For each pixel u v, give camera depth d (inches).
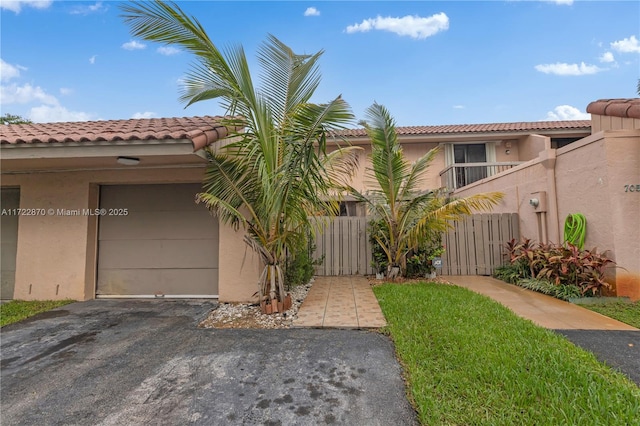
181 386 121.8
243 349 154.4
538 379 113.5
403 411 103.4
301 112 177.8
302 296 254.5
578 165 256.7
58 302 251.3
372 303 229.8
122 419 102.9
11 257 272.7
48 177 266.4
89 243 263.0
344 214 506.3
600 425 89.8
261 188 201.3
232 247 248.4
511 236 346.0
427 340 153.8
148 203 269.0
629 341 153.4
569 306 213.8
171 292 262.7
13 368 139.3
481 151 574.2
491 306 206.7
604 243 231.8
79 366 140.2
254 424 98.9
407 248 323.0
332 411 104.1
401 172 304.8
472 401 104.0
